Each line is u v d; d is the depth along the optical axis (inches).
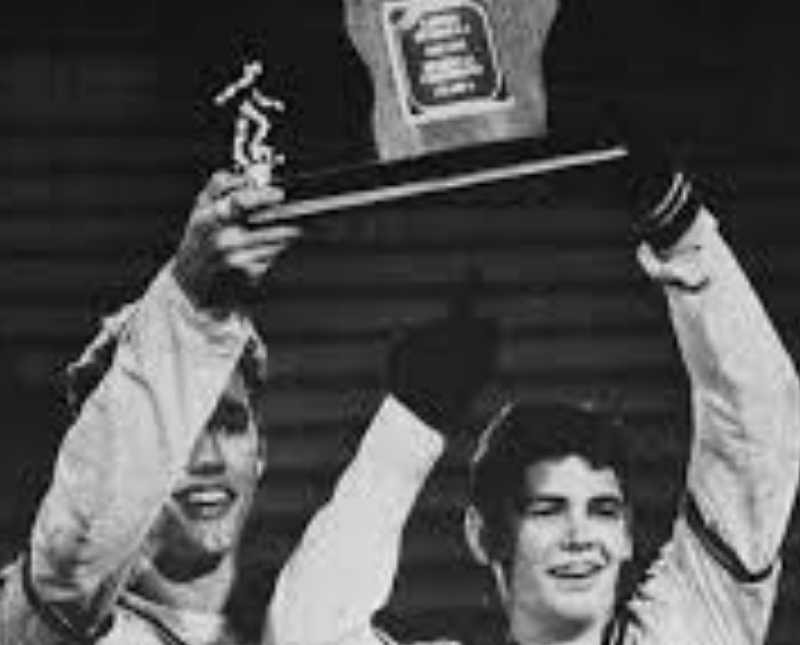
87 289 714.2
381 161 710.5
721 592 711.7
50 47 725.9
